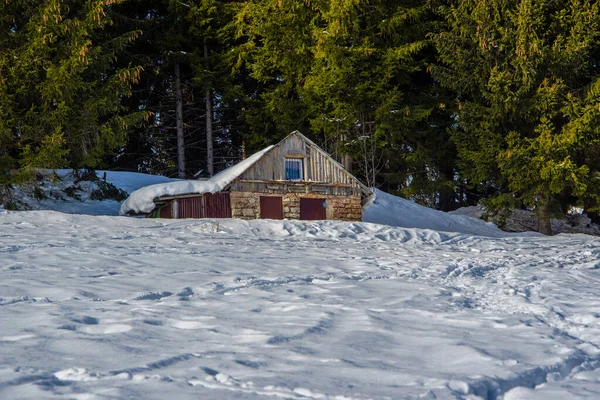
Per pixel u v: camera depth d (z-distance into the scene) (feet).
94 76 85.46
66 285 24.27
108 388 10.85
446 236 63.72
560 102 89.10
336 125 105.09
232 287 25.52
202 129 131.44
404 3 109.19
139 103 122.72
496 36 94.17
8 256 32.91
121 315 18.37
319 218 80.64
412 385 11.35
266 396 10.53
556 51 87.45
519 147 88.02
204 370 12.16
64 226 53.26
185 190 71.00
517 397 11.10
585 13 87.04
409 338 15.93
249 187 75.61
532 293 25.81
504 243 60.90
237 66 111.75
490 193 133.69
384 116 103.40
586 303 22.98
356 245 51.42
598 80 84.69
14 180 70.08
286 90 111.96
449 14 99.40
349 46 107.34
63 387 11.02
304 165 80.18
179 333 16.05
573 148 86.53
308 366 12.71
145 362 12.71
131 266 31.37
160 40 110.93
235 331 16.40
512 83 91.04
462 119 94.79
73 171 85.97
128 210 71.92
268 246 46.78
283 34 110.63
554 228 97.81
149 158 130.41
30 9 75.05
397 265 36.14
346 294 23.98
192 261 34.32
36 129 72.59
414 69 106.01
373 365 12.97
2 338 15.07
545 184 88.07
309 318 18.35
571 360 13.78
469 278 30.91
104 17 79.71
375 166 111.75
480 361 13.39
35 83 74.74
